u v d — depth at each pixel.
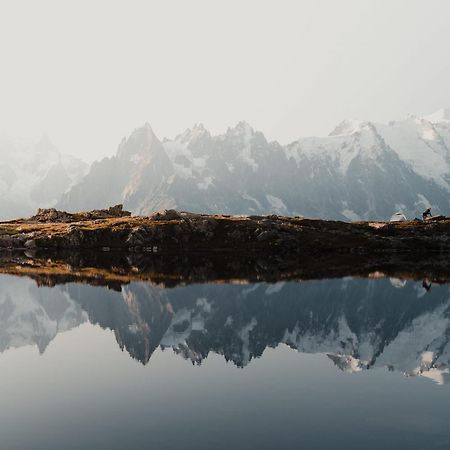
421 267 158.88
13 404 38.59
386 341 62.84
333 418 35.50
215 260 180.88
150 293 100.94
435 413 36.50
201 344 60.12
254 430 33.31
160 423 34.59
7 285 110.50
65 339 62.34
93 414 36.44
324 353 55.88
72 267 153.12
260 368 49.25
